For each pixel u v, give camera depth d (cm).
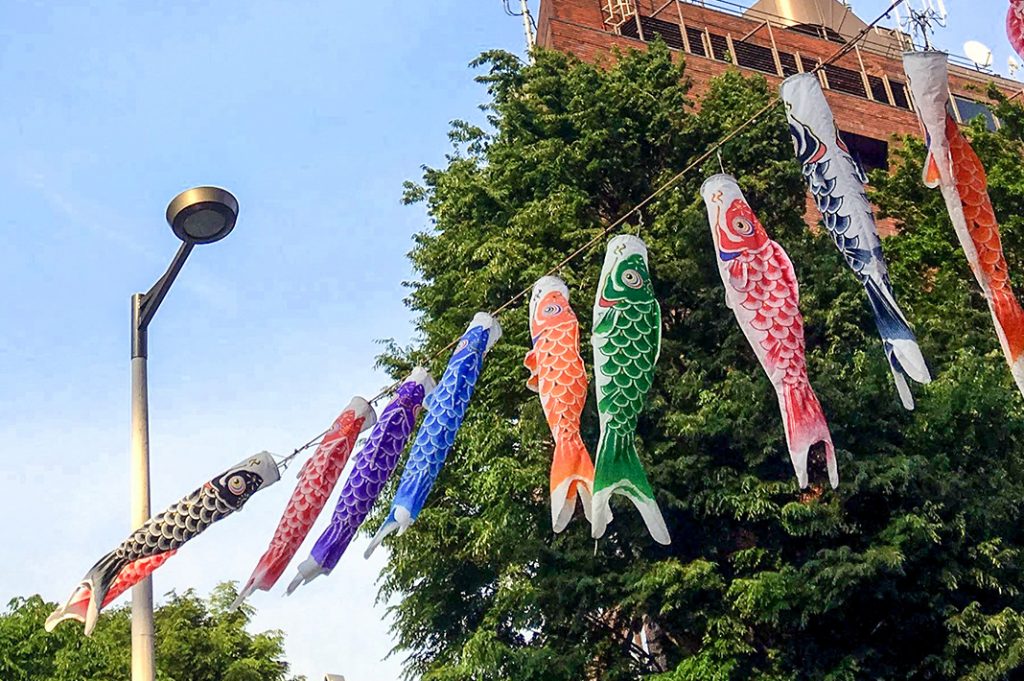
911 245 2253
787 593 1597
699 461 1698
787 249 1930
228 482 1138
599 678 1742
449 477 1888
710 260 1869
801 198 2042
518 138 2147
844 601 1602
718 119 2103
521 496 1734
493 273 1856
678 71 2259
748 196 1997
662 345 1827
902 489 1648
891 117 3672
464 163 2197
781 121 2061
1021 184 2231
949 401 1767
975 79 4088
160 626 2917
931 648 1684
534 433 1731
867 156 3616
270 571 1135
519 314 1817
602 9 3484
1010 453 1802
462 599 1897
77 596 1102
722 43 3638
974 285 2172
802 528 1628
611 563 1727
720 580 1628
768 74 3594
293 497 1159
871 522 1712
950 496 1673
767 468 1708
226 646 2908
